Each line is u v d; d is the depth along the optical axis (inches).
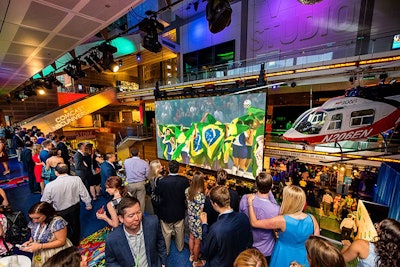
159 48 164.4
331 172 250.5
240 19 445.7
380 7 279.9
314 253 41.4
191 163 223.6
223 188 63.9
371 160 205.2
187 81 480.1
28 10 109.5
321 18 336.2
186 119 224.7
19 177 223.9
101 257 101.7
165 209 98.3
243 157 180.2
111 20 124.5
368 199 225.3
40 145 180.9
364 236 91.4
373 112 184.4
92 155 176.7
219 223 59.8
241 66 424.5
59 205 94.4
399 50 216.4
